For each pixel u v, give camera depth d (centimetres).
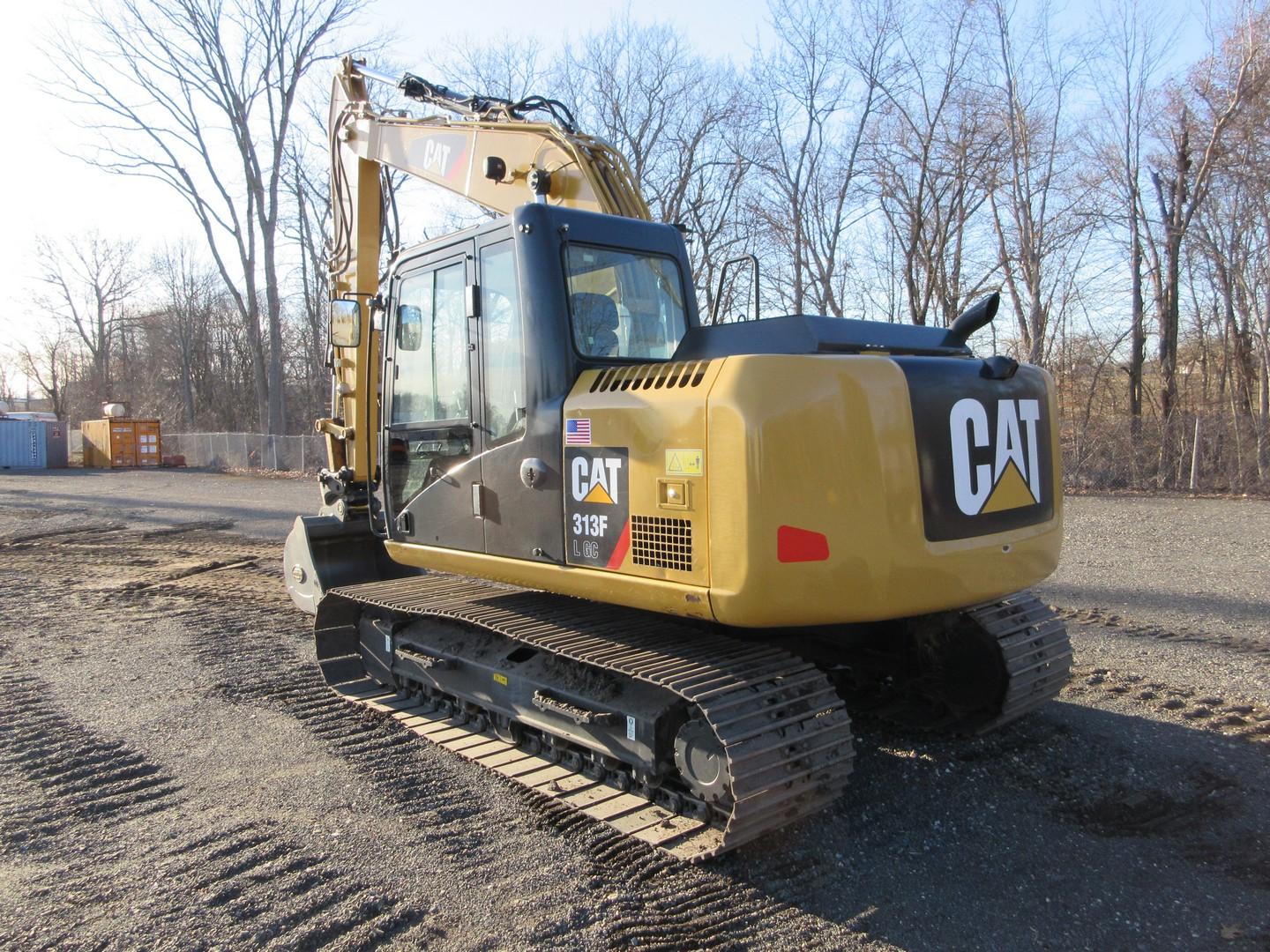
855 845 352
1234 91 1902
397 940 288
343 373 668
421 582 548
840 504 315
